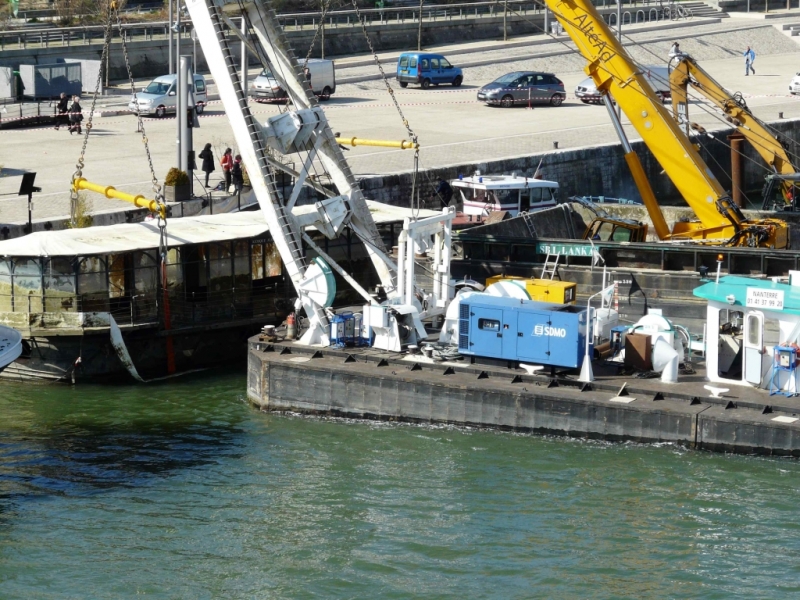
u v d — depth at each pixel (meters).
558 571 33.91
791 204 67.88
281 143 47.06
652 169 88.62
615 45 55.03
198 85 94.31
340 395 44.44
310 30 125.12
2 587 33.22
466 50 127.62
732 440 39.72
